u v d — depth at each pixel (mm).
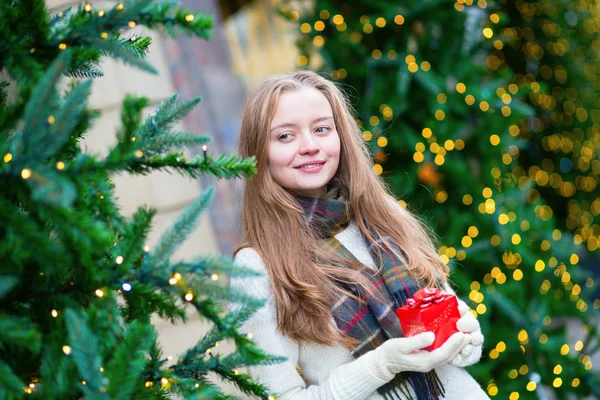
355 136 1626
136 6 867
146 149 920
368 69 3064
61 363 813
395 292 1449
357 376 1294
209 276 913
